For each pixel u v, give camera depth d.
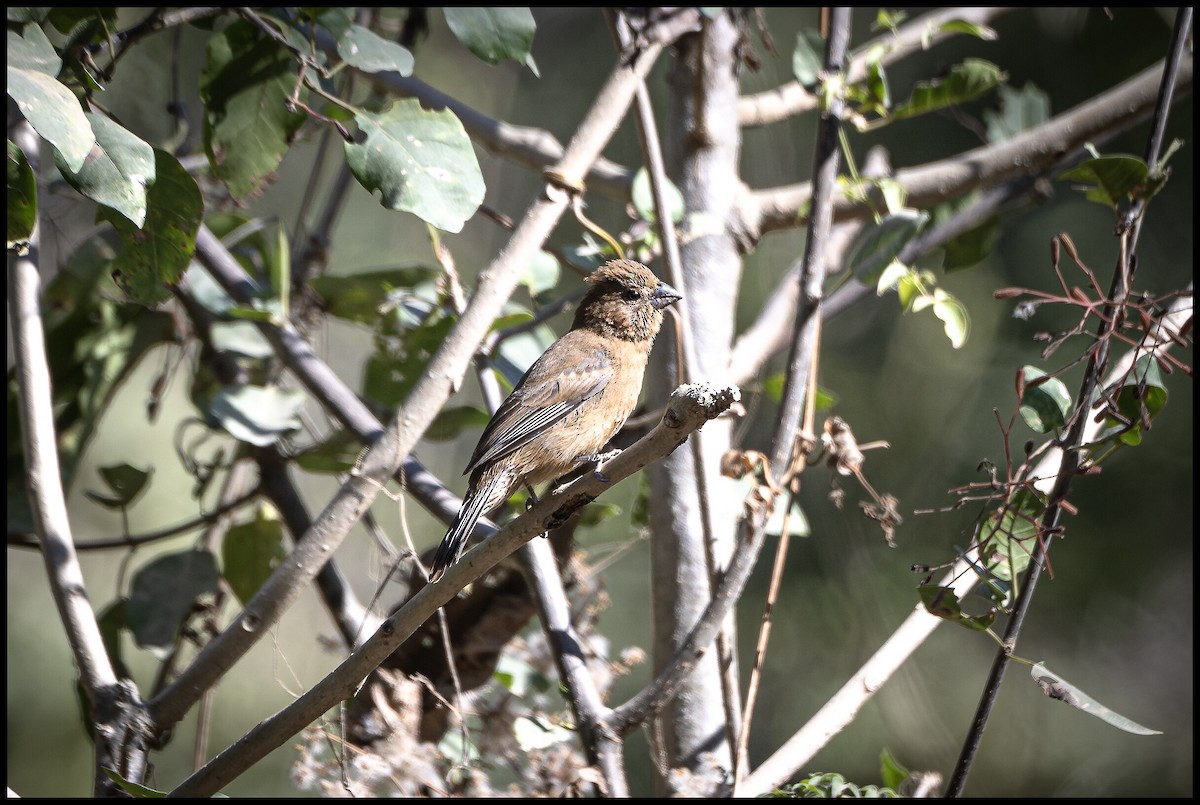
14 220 7.22
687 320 9.59
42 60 6.88
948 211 11.74
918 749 16.25
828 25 9.69
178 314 10.88
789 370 8.02
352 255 19.38
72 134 6.40
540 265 10.27
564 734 8.45
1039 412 7.40
